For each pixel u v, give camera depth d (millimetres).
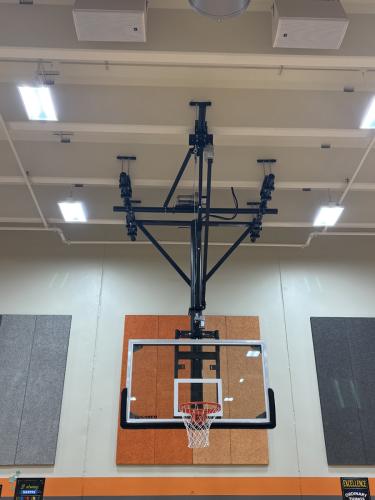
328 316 5430
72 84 3713
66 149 4352
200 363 4266
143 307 5387
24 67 3467
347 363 5184
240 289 5516
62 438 4754
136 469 4645
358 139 4176
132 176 4453
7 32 3068
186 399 4320
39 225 5664
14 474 4578
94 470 4621
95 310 5363
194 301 4129
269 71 3525
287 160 4430
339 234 5688
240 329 5289
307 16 2689
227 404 4852
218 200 5078
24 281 5465
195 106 3770
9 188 5016
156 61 3170
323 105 3801
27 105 3473
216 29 3189
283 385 5062
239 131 3816
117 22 2695
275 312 5426
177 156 4395
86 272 5547
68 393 4949
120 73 3547
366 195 5102
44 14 3123
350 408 4965
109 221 5066
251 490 4578
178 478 4609
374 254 5754
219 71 3525
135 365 5039
